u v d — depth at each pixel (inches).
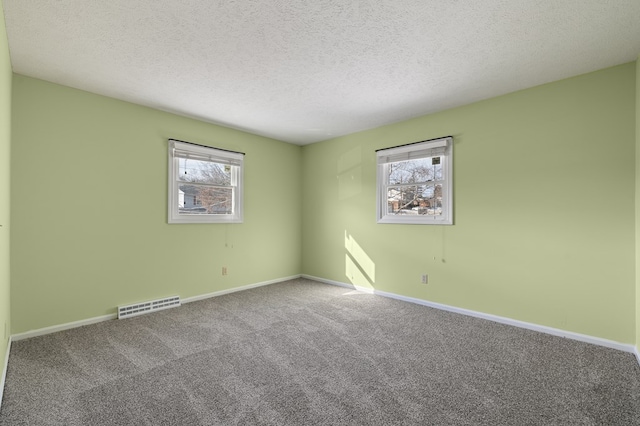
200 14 75.9
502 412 67.7
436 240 144.9
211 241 163.2
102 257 125.3
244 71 106.3
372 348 100.1
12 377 81.4
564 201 110.5
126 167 132.3
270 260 193.2
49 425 63.2
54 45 89.3
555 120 112.4
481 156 130.9
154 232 141.1
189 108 141.3
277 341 105.4
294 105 138.1
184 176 154.8
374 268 170.2
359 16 76.7
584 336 105.7
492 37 85.6
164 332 113.3
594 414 67.1
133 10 74.1
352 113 148.1
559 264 111.3
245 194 179.8
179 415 66.3
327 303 151.2
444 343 104.1
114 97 128.2
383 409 68.7
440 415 66.6
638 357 91.2
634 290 97.7
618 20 77.5
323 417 65.9
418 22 79.1
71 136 117.9
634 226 97.9
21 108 107.0
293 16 76.8
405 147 155.9
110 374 83.2
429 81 113.8
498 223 125.8
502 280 124.6
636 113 96.3
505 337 109.2
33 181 109.3
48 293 112.2
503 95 124.9
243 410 68.1
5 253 86.7
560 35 84.4
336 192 191.3
